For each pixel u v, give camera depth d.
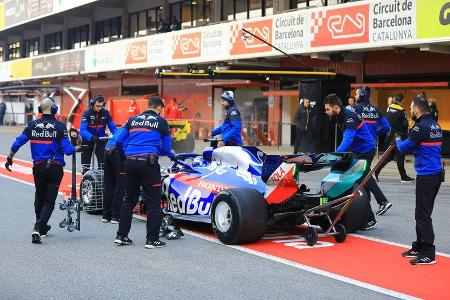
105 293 5.51
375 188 9.41
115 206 8.94
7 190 12.42
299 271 6.31
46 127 7.57
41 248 7.30
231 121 9.71
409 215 9.74
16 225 8.71
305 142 17.94
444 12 15.68
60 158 7.69
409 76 19.69
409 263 6.67
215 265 6.53
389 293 5.55
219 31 24.02
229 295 5.47
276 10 24.56
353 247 7.46
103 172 9.69
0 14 48.72
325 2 22.16
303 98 17.97
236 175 7.94
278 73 17.47
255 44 22.22
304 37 20.06
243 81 24.84
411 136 6.48
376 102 20.83
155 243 7.35
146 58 28.77
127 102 25.84
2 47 55.72
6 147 24.67
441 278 6.05
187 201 8.23
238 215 7.28
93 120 10.09
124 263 6.60
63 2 37.94
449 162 17.84
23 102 42.41
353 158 7.59
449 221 9.30
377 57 20.61
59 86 10.33
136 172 7.32
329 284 5.84
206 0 29.48
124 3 36.09
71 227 8.07
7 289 5.62
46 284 5.79
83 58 34.53
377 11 17.48
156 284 5.80
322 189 7.78
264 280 5.96
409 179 13.96
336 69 22.09
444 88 18.80
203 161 8.73
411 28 16.53
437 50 16.75
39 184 7.70
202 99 29.05
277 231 8.48
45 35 47.06
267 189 7.50
